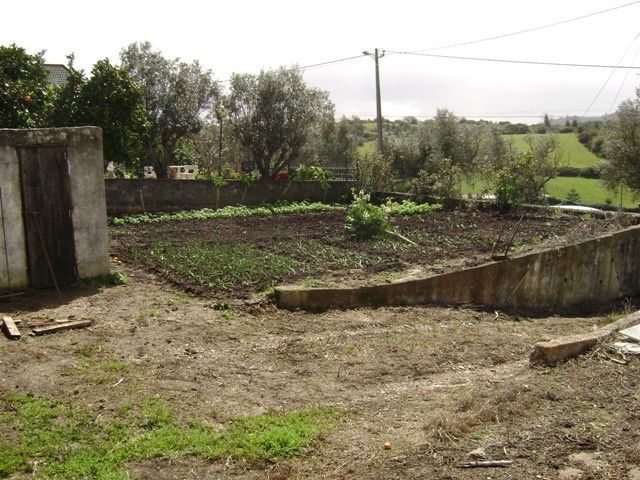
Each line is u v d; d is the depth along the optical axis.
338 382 7.36
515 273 12.96
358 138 40.84
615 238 14.51
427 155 34.84
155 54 27.09
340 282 11.62
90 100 18.83
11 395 6.40
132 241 16.20
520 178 23.06
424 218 20.67
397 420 6.11
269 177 30.16
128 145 19.69
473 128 35.75
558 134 50.47
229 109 29.05
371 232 16.67
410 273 12.48
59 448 5.39
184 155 37.56
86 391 6.59
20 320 8.99
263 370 7.64
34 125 16.64
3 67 16.53
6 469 5.05
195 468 5.11
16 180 10.41
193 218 21.02
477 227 18.61
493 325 10.73
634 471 4.59
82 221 11.23
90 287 11.17
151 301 10.41
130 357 7.74
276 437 5.55
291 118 29.41
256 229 18.64
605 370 6.82
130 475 4.98
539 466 4.72
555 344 7.26
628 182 27.06
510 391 6.23
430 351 8.64
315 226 19.31
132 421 5.93
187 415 6.12
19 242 10.54
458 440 5.28
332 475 4.87
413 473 4.74
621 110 27.23
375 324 10.00
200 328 9.11
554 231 17.31
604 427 5.37
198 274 12.20
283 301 10.48
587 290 14.23
